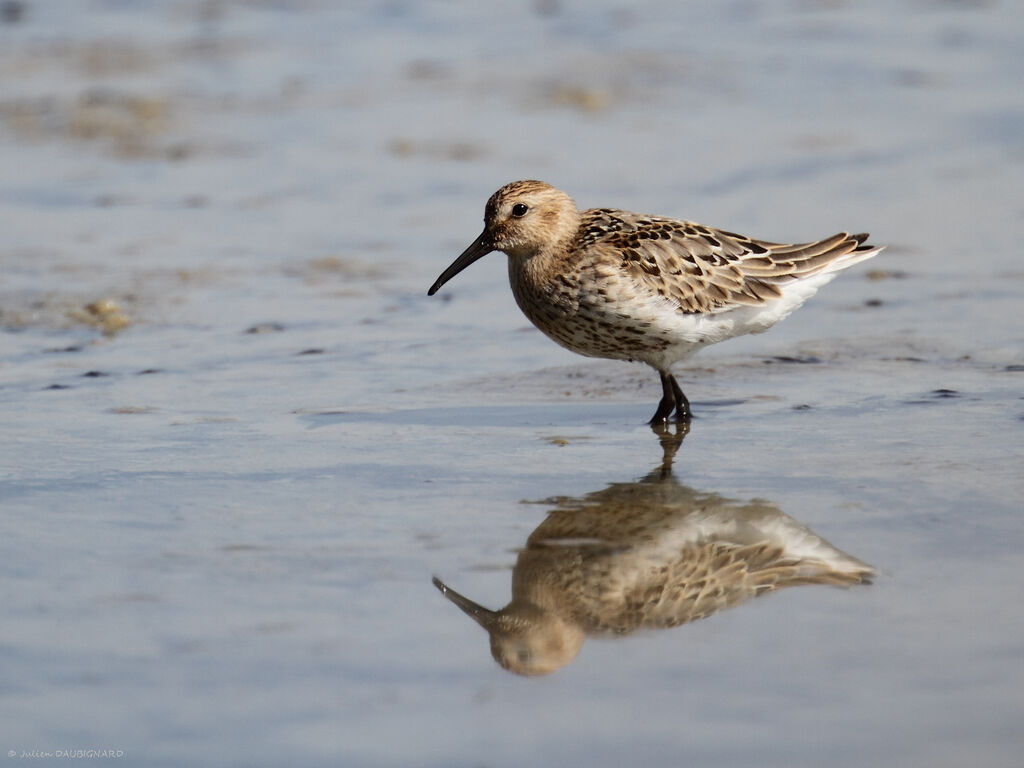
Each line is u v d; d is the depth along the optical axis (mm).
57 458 10562
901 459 10375
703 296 12195
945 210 18297
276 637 7398
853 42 28078
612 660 7176
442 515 9344
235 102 23938
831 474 10102
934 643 7215
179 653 7203
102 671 7004
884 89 24719
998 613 7551
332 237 17719
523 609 7805
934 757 6164
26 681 6902
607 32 28781
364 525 9117
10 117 22844
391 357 13719
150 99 23891
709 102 24125
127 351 13719
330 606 7801
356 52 27344
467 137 22047
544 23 29641
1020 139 21562
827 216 18047
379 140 21938
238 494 9742
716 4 31547
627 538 8922
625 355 12516
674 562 8516
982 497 9453
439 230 18031
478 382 12977
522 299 12781
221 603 7816
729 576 8289
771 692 6766
